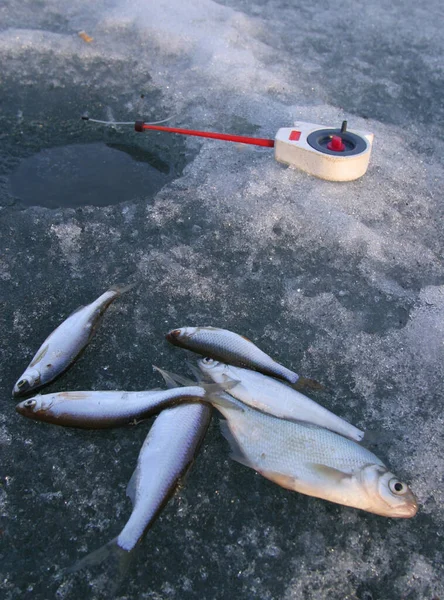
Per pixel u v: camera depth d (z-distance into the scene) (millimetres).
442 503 352
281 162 574
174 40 760
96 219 521
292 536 338
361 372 417
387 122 661
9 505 344
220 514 344
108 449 369
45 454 364
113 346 424
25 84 695
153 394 370
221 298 462
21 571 320
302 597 317
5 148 610
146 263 484
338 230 515
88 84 700
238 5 871
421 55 778
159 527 338
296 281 478
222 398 371
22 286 463
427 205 555
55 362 394
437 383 412
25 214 521
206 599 315
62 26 792
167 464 342
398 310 460
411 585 323
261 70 721
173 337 412
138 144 624
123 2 840
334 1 897
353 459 346
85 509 344
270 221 521
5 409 384
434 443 378
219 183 561
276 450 354
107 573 321
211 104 668
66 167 595
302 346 432
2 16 794
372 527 342
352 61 759
